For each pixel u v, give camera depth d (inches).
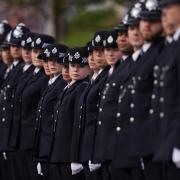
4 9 2888.8
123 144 1017.5
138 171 1008.2
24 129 1322.6
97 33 1131.3
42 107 1258.6
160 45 999.0
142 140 989.2
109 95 1069.1
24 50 1357.0
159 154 928.9
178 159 914.7
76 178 1182.3
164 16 961.5
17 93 1348.4
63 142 1190.3
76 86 1194.6
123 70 1054.4
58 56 1259.8
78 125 1154.7
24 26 1407.5
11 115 1358.3
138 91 1002.7
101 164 1095.0
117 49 1099.3
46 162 1247.5
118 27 1069.1
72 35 3289.9
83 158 1127.6
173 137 922.7
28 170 1327.5
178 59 938.1
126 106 1022.4
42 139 1250.0
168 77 944.3
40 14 3004.4
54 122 1214.9
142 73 1000.2
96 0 3093.0
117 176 1042.1
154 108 967.6
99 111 1088.8
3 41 1504.7
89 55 1154.7
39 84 1321.4
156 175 985.5
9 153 1360.7
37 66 1334.9
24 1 2898.6
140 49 1029.2
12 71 1393.9
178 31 950.4
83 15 3467.0
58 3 2886.3
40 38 1326.3
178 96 938.1
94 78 1153.4
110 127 1065.5
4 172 1402.6
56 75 1269.7
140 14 1001.5
